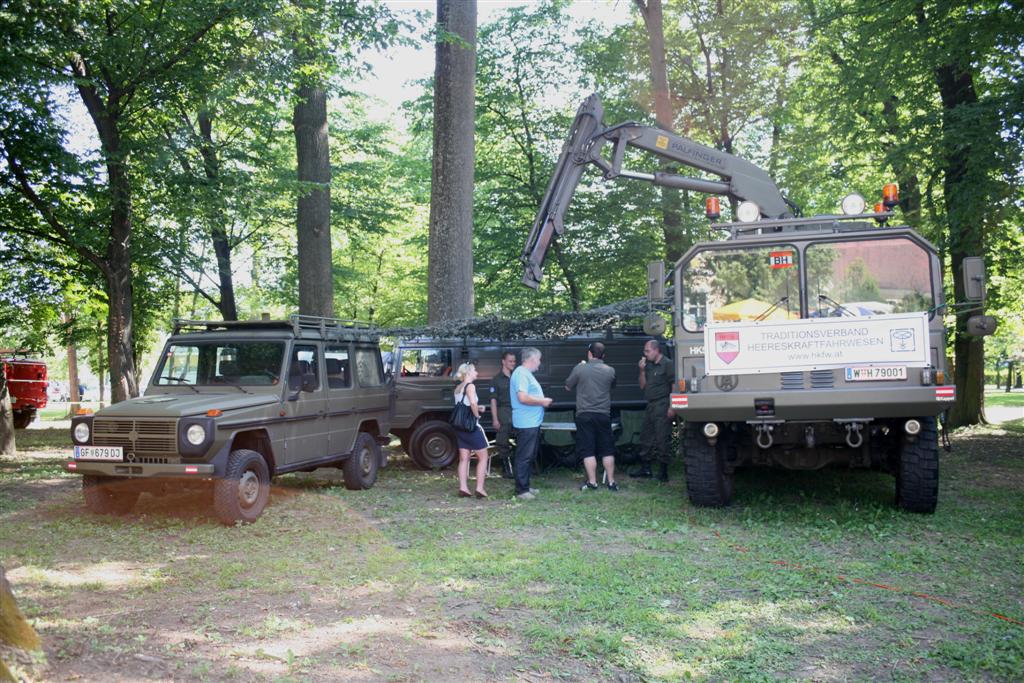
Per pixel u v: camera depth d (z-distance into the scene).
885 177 19.53
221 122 20.86
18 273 19.16
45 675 4.02
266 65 14.84
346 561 6.62
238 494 8.05
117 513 8.56
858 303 8.24
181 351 9.52
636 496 9.84
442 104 15.34
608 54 22.03
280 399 8.95
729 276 8.51
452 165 15.27
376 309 31.42
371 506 9.32
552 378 13.05
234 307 24.19
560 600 5.42
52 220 15.31
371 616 5.14
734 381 8.16
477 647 4.59
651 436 11.42
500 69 22.44
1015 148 13.16
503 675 4.18
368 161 25.52
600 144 11.17
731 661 4.35
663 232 21.89
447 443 12.85
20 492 10.21
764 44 21.45
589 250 21.11
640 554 6.74
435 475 12.10
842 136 17.86
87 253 15.69
